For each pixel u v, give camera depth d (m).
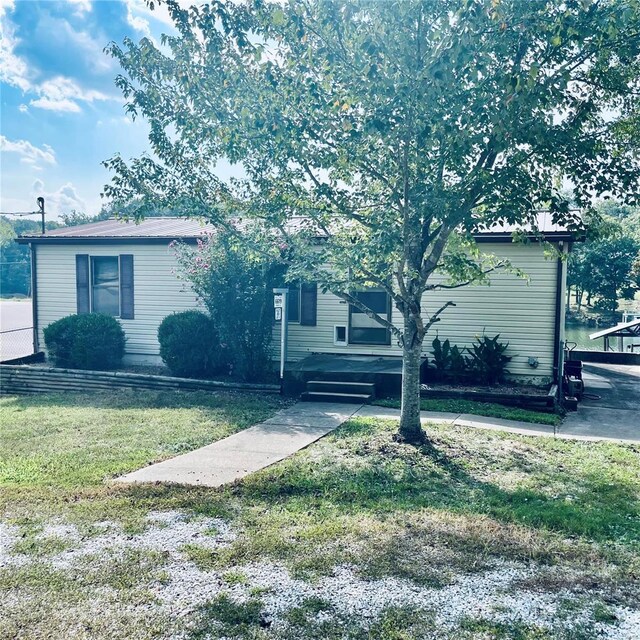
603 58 5.81
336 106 5.74
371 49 5.39
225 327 10.75
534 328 10.62
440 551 4.04
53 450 6.82
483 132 5.59
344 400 9.50
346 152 6.18
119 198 7.35
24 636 3.06
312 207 7.05
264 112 6.32
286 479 5.64
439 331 11.15
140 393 10.66
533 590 3.51
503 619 3.18
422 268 6.91
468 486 5.60
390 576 3.66
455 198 6.00
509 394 9.61
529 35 5.47
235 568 3.79
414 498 5.23
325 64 5.75
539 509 4.89
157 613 3.26
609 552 4.07
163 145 7.21
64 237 13.23
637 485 5.66
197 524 4.55
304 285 11.88
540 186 6.30
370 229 6.82
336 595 3.43
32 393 11.95
